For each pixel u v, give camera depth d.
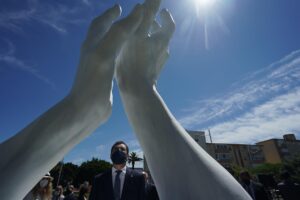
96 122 0.97
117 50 1.00
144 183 2.73
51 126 0.85
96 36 1.05
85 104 0.91
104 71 0.95
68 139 0.90
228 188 0.79
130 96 1.02
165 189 0.84
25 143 0.81
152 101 0.99
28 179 0.81
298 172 28.05
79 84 0.94
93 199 2.75
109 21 1.13
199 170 0.82
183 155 0.86
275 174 30.16
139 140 0.97
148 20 1.17
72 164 41.47
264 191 4.30
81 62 1.00
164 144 0.89
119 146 2.84
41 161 0.84
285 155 48.47
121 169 2.79
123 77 1.07
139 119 0.98
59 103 0.91
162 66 1.21
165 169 0.86
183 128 0.98
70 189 5.67
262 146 50.62
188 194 0.79
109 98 0.96
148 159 0.93
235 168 32.22
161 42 1.19
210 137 32.81
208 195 0.78
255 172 35.09
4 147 0.81
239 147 45.59
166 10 1.33
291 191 4.42
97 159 42.47
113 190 2.68
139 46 1.12
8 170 0.77
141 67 1.08
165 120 0.94
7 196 0.75
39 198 2.85
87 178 38.66
